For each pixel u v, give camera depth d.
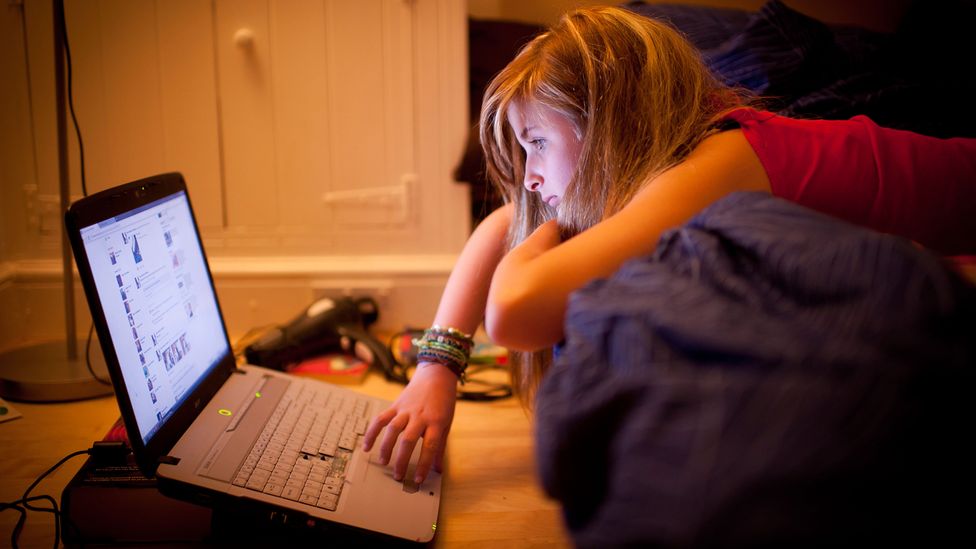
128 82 1.38
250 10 1.40
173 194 1.00
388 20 1.44
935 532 0.37
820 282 0.45
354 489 0.81
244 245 1.49
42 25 1.33
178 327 0.90
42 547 0.76
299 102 1.45
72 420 1.07
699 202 0.71
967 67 1.45
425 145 1.50
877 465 0.36
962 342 0.40
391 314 1.50
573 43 0.81
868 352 0.39
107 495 0.77
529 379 1.01
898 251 0.44
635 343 0.45
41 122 1.36
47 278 1.38
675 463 0.39
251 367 1.08
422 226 1.53
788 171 0.78
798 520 0.35
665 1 1.73
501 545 0.79
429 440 0.87
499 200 1.51
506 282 0.67
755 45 1.29
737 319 0.44
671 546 0.37
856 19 1.87
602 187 0.80
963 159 0.88
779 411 0.38
